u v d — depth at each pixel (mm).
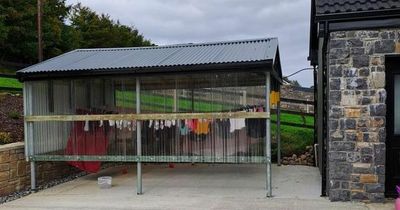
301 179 8508
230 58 7137
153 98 7922
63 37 24766
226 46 8680
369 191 6398
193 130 7555
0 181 7461
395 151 6645
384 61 6359
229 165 10492
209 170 9852
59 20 25625
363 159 6410
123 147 7883
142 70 7211
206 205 6512
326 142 6941
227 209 6223
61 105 8531
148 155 7676
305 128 12812
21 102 12328
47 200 7164
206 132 7484
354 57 6422
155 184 8344
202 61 7102
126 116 7672
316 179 8484
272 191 7418
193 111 7719
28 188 8227
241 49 8109
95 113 8406
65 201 7047
